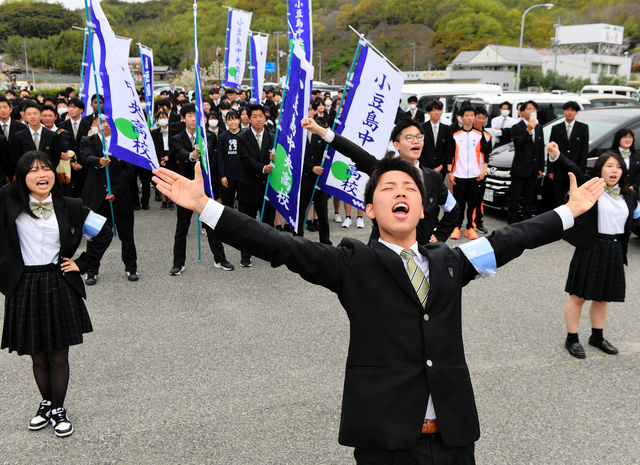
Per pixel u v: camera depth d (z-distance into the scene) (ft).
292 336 13.76
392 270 5.42
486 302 16.20
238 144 19.52
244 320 14.78
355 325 5.51
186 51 258.16
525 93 42.06
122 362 12.30
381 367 5.33
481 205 24.35
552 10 347.97
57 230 9.40
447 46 284.20
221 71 162.30
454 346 5.49
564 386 11.45
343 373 11.84
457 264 5.76
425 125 23.58
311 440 9.46
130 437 9.53
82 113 25.25
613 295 12.58
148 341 13.41
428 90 47.16
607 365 12.45
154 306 15.71
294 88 17.08
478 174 22.93
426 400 5.25
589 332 14.34
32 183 9.07
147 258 20.36
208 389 11.15
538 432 9.80
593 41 246.88
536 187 25.11
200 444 9.34
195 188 5.45
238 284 17.71
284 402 10.66
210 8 302.45
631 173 16.94
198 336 13.73
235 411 10.34
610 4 335.06
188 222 18.56
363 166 11.56
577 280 12.77
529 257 20.63
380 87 16.42
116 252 21.09
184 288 17.26
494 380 11.66
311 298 16.48
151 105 33.83
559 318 15.10
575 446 9.41
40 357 9.74
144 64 33.30
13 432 9.71
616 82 183.42
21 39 284.82
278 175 18.51
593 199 6.13
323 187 18.34
